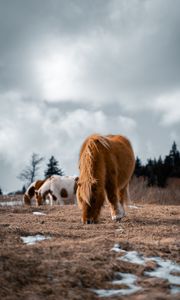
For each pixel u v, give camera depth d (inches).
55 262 264.4
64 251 290.4
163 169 2161.7
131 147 570.3
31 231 366.3
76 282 240.5
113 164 479.2
